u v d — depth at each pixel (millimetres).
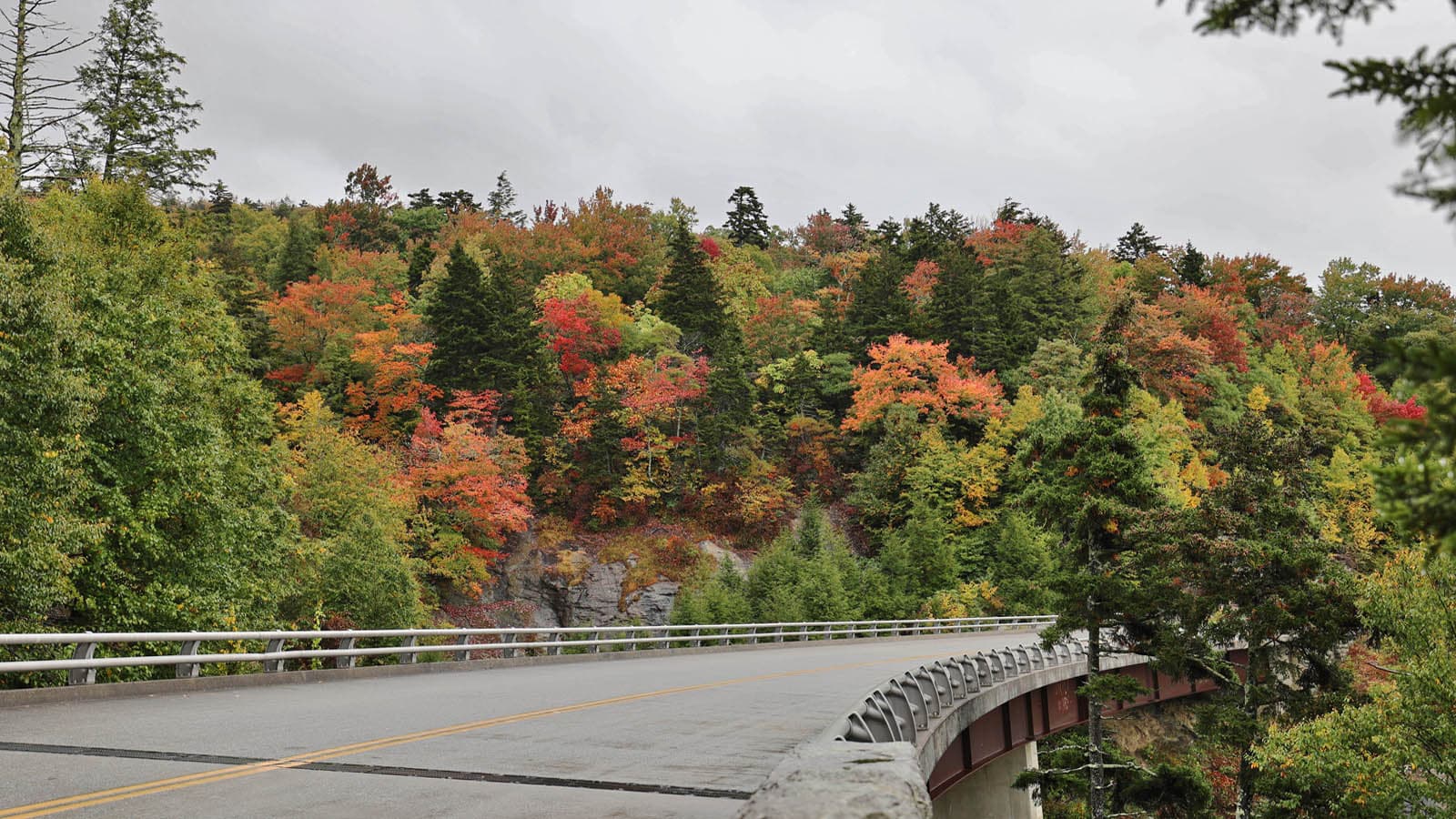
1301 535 23438
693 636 35219
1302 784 21484
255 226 122312
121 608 23547
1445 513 2621
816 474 76938
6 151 30781
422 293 92375
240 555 28359
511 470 62156
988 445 70938
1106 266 111625
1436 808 18328
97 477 24234
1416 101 2783
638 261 107188
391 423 67062
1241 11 2943
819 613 56406
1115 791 28594
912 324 85500
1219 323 90750
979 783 26719
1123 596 24578
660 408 71125
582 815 7438
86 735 11336
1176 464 70000
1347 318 116062
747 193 146875
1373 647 22547
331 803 7805
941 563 62938
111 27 39188
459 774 9156
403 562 38719
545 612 61594
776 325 92438
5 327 20250
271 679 18812
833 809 4109
